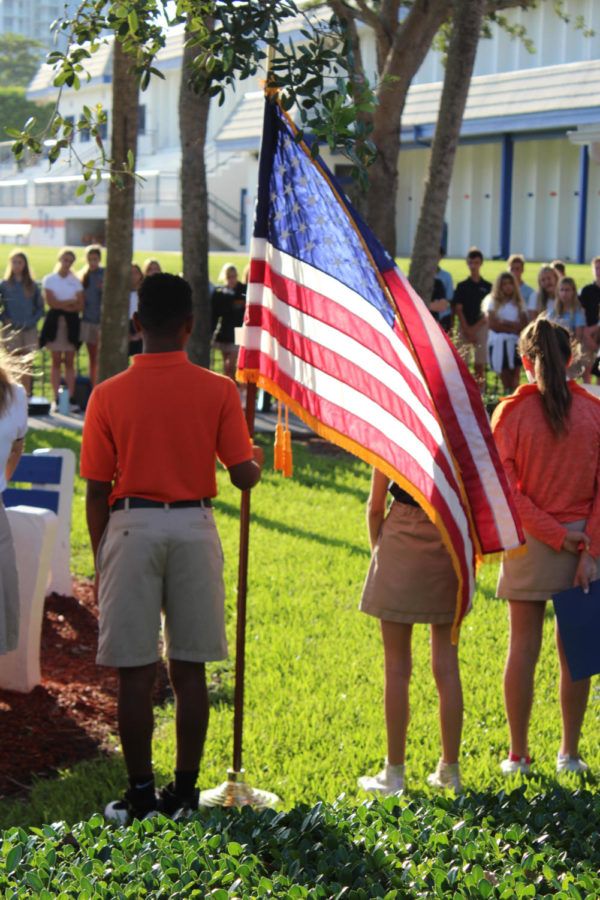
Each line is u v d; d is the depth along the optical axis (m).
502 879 2.97
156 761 5.10
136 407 4.26
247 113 49.00
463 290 15.65
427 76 43.81
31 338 15.27
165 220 51.06
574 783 4.86
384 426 4.44
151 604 4.26
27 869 3.04
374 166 13.80
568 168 43.25
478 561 4.53
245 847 3.20
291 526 9.91
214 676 6.27
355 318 4.49
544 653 6.79
